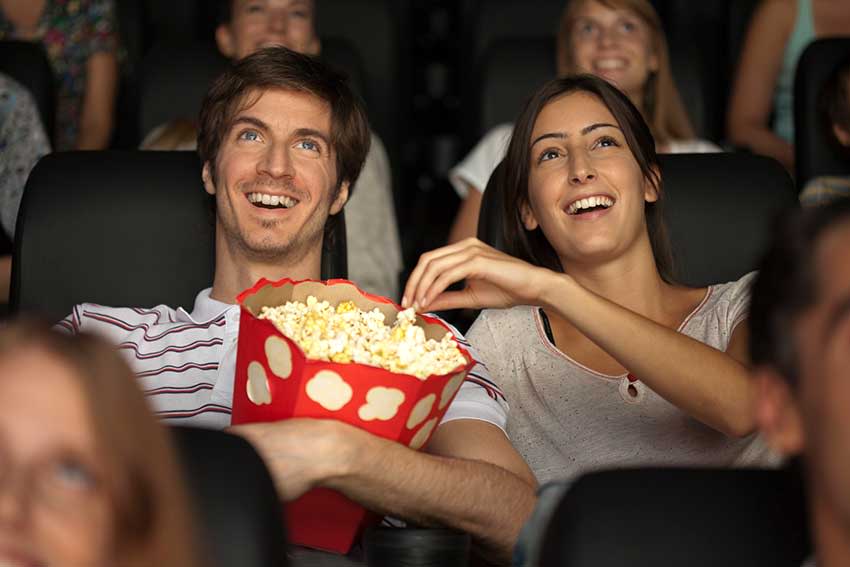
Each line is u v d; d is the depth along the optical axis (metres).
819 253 1.01
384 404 1.58
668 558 1.10
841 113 2.91
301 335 1.62
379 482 1.63
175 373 2.07
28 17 3.92
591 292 1.86
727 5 4.20
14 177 2.91
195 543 0.87
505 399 2.13
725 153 2.41
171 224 2.27
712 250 2.34
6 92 2.96
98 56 3.94
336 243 2.31
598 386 2.16
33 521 0.81
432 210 4.76
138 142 3.61
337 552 1.75
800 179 3.00
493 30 4.21
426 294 1.83
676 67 3.86
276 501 1.17
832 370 0.98
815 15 3.79
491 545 1.80
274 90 2.18
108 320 2.16
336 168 2.22
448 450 1.97
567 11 3.54
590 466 2.15
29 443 0.81
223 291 2.19
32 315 0.88
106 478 0.81
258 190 2.13
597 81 2.24
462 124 4.44
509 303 1.93
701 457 2.12
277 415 1.60
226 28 3.76
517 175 2.29
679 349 1.86
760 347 1.06
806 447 1.00
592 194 2.15
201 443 1.18
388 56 4.07
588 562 1.10
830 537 1.00
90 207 2.26
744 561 1.11
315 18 4.07
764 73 3.83
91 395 0.82
